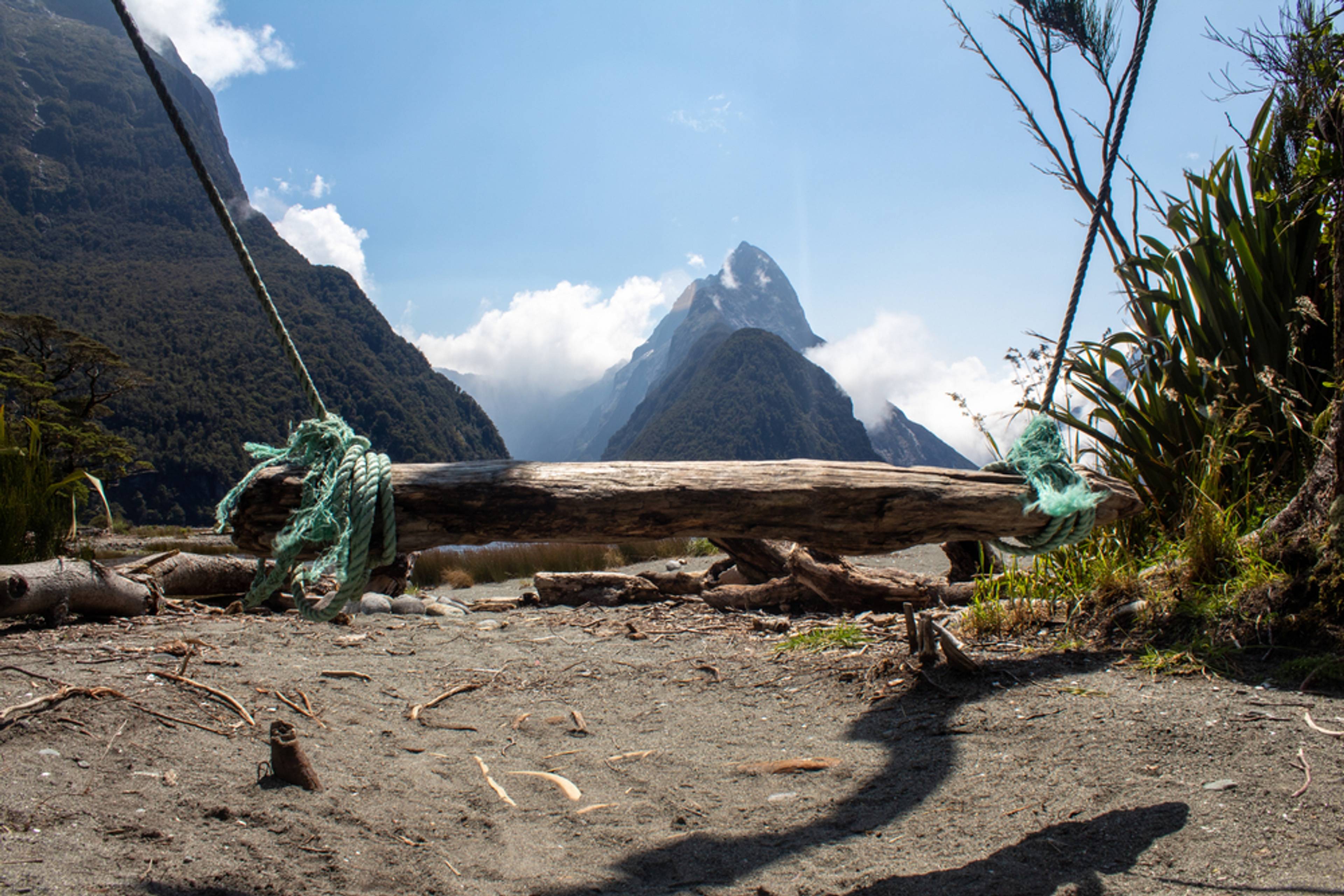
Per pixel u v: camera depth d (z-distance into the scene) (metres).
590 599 7.21
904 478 2.37
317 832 2.42
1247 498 3.89
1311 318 4.01
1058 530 2.51
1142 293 4.56
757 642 5.00
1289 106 3.82
